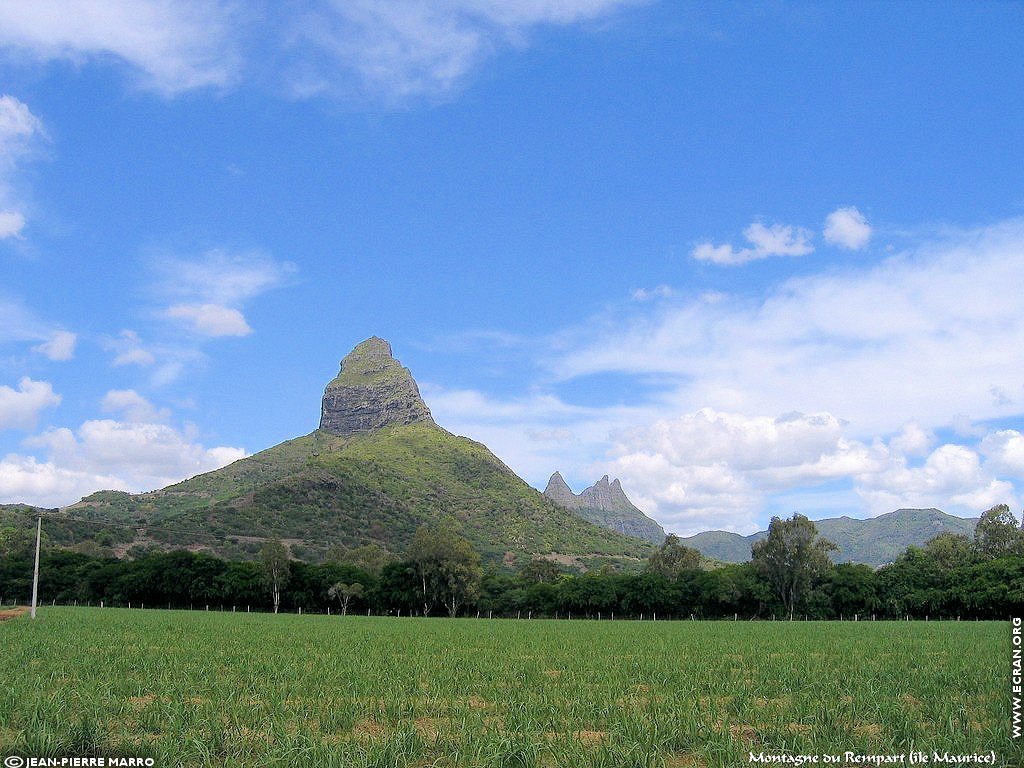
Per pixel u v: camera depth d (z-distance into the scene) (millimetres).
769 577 136625
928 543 151000
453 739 22094
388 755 20078
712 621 116438
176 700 27469
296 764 19344
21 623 74438
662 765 20031
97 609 119688
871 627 89125
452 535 143125
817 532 135875
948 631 77562
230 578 143375
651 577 142000
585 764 19797
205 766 19781
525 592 149500
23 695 27422
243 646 52094
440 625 93250
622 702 28312
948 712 24859
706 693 31641
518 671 37938
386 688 31656
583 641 61562
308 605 146375
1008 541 142750
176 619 91750
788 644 58406
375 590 143500
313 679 34281
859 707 26547
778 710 26344
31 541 152875
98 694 28438
